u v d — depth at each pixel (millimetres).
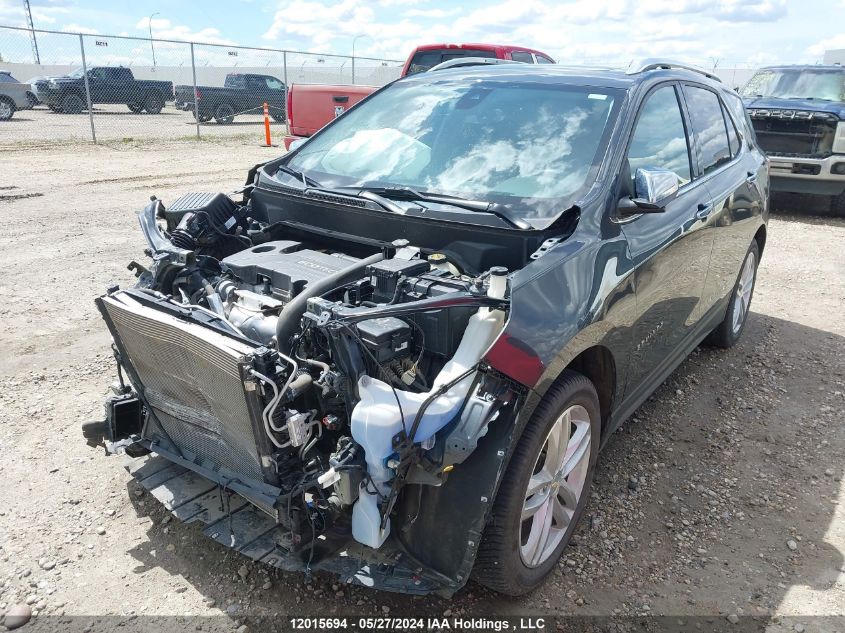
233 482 2551
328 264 2908
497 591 2668
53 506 3172
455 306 2285
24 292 5867
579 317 2557
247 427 2334
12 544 2920
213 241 3434
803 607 2770
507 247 2730
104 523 3074
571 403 2707
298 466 2400
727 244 4395
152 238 3205
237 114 24031
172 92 25016
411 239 2969
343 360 2234
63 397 4145
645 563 3004
